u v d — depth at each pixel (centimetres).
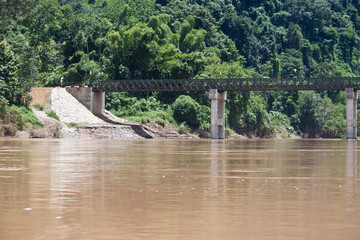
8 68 11575
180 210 1675
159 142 9594
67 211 1652
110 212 1639
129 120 14562
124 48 16725
